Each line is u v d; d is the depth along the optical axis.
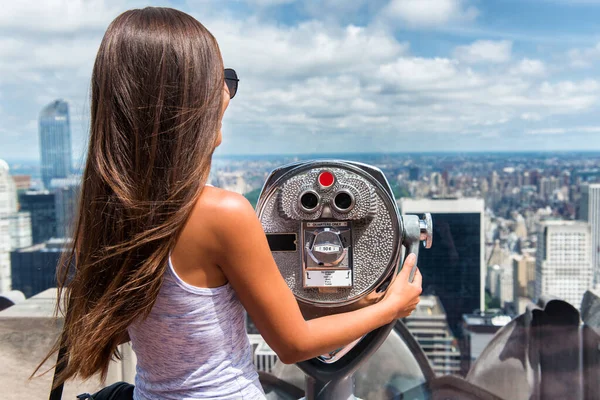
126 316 0.70
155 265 0.68
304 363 1.02
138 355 0.78
